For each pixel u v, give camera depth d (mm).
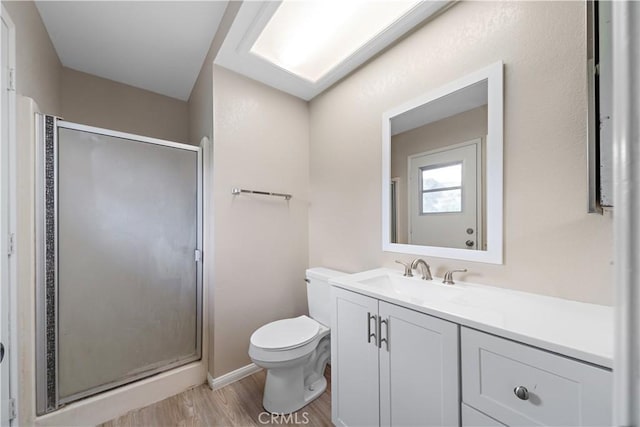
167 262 1783
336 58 1929
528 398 729
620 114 244
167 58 2107
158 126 2625
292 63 1978
